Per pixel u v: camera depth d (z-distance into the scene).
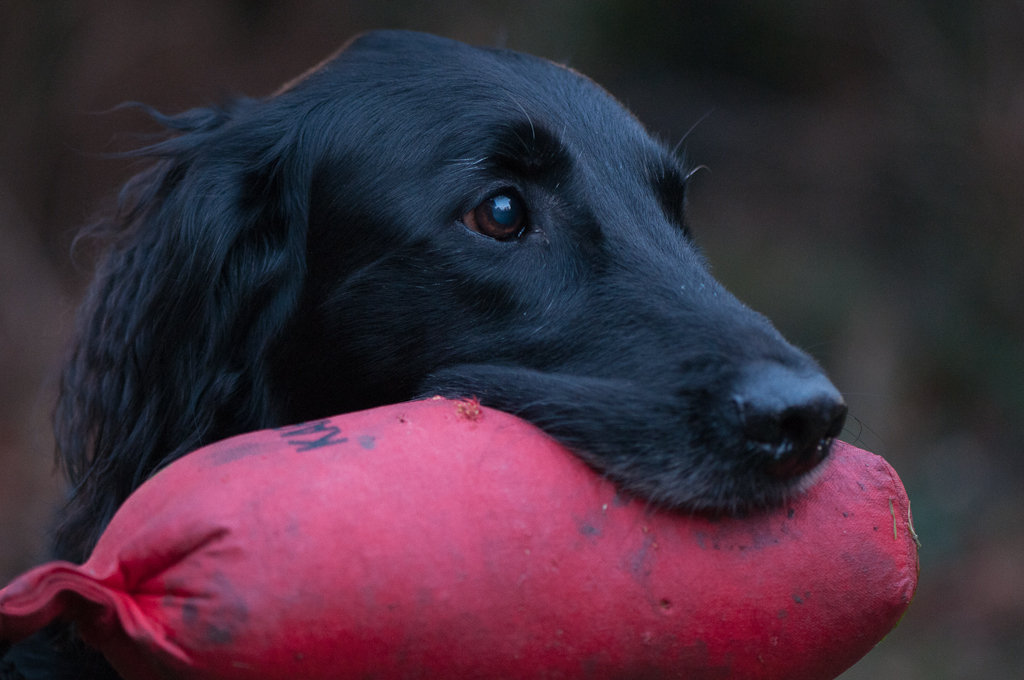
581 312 2.42
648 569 1.77
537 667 1.66
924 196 9.28
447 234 2.50
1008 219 8.83
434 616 1.60
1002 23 8.99
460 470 1.75
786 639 1.82
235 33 9.64
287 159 2.69
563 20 9.88
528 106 2.68
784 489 1.96
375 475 1.69
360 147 2.61
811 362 2.17
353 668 1.58
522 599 1.66
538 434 1.93
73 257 3.23
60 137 8.83
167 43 9.24
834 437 2.03
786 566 1.86
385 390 2.56
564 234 2.53
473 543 1.66
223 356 2.58
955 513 7.51
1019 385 8.43
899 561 1.96
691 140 9.99
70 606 1.54
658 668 1.73
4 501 6.65
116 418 2.60
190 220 2.62
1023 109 8.89
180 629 1.53
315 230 2.63
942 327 8.81
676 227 2.91
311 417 2.67
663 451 1.98
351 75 2.80
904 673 6.29
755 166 9.95
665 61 10.27
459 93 2.66
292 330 2.63
